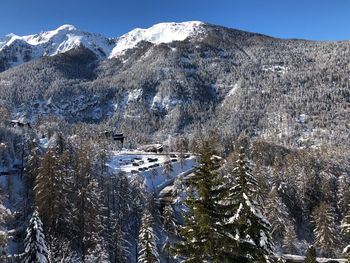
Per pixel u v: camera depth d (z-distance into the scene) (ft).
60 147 389.80
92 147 411.75
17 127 555.28
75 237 231.30
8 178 303.27
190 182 61.62
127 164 525.34
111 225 264.11
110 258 241.55
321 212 312.29
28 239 119.44
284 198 377.09
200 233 58.70
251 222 67.00
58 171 225.35
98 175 336.90
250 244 59.67
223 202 67.10
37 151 319.06
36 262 116.88
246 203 66.95
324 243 301.02
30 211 262.88
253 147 633.20
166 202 368.07
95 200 234.99
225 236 58.13
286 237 289.33
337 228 332.39
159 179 475.72
